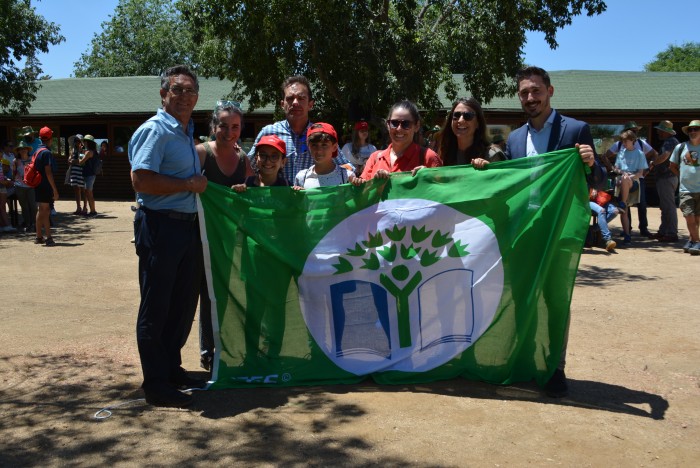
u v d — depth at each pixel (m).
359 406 4.20
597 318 6.58
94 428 3.85
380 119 11.88
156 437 3.73
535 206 4.48
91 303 7.12
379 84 11.55
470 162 4.88
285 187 4.67
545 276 4.40
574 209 4.41
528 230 4.49
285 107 5.25
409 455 3.51
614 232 14.11
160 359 4.23
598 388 4.57
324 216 4.75
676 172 11.52
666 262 10.19
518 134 4.76
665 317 6.61
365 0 11.82
